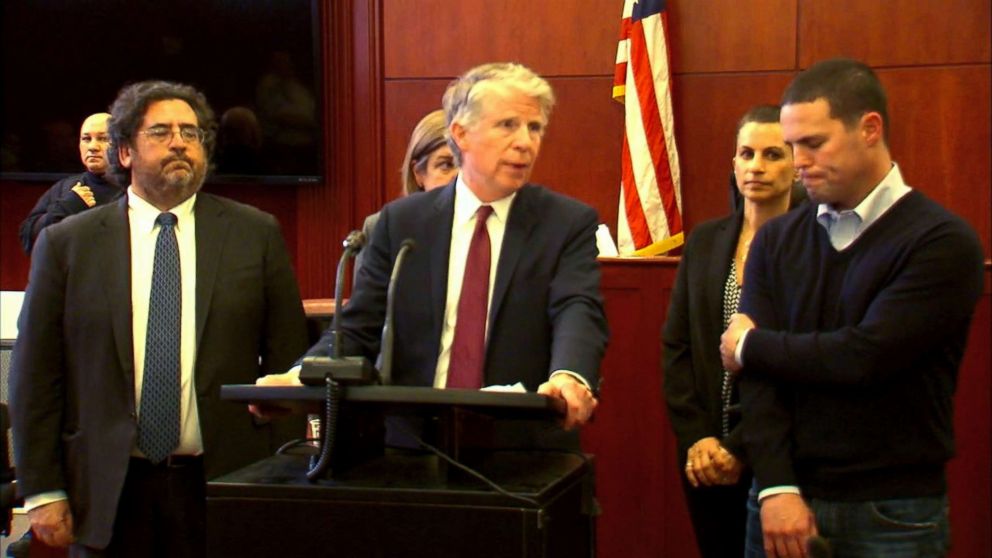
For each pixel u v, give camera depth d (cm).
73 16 674
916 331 253
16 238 708
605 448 417
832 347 258
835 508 264
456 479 213
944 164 614
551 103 261
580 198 651
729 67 636
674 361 339
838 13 623
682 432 332
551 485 208
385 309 265
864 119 260
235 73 671
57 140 679
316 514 209
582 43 649
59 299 317
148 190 324
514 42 655
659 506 413
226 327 321
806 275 270
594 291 253
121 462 308
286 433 329
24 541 467
